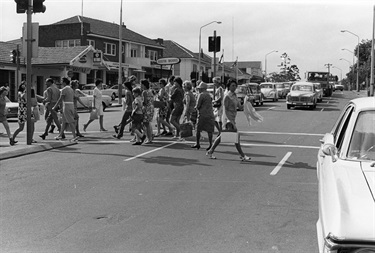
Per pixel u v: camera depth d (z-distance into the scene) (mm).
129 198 7375
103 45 53312
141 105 13578
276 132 17219
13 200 7281
